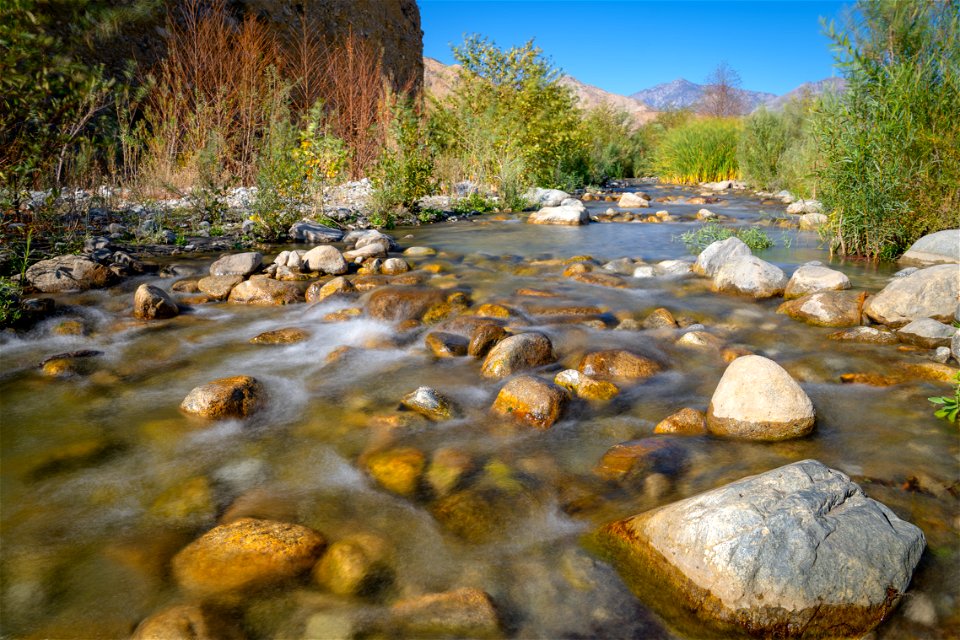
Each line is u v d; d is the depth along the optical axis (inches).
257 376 141.8
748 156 653.3
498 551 81.6
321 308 194.2
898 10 243.9
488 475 100.0
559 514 89.9
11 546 82.3
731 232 304.0
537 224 384.2
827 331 169.2
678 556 74.1
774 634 67.4
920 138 240.7
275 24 649.6
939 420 116.0
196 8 546.9
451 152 551.2
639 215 425.1
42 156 216.5
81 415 121.4
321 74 637.3
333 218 361.1
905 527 76.5
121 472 101.3
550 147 599.2
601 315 184.2
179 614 68.6
